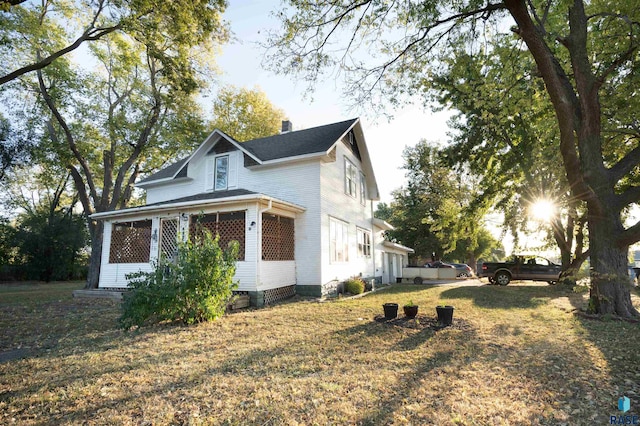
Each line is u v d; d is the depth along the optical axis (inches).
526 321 303.1
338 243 569.3
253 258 412.5
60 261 1063.0
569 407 137.4
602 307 325.1
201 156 614.9
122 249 520.4
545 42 338.3
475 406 136.9
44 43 601.9
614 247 326.3
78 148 705.0
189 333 255.1
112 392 149.9
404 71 358.6
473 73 363.9
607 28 360.5
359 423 123.6
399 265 1055.0
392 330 263.9
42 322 307.1
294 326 279.1
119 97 765.9
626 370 177.6
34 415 130.4
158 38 510.6
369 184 787.4
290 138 626.5
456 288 648.4
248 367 180.5
